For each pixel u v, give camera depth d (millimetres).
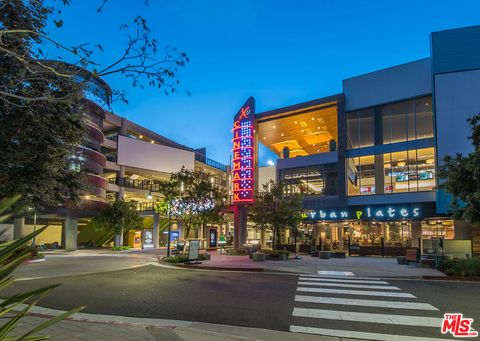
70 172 7746
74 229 39844
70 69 5516
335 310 9352
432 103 31469
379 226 34250
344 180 35281
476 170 16516
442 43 31266
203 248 45719
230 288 12828
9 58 5055
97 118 41812
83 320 7984
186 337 6625
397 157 33312
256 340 6648
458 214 18391
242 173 36812
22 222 35281
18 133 5957
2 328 2584
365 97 35469
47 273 17734
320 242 33719
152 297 11062
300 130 43875
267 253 25766
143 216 53438
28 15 5320
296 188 38406
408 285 13859
